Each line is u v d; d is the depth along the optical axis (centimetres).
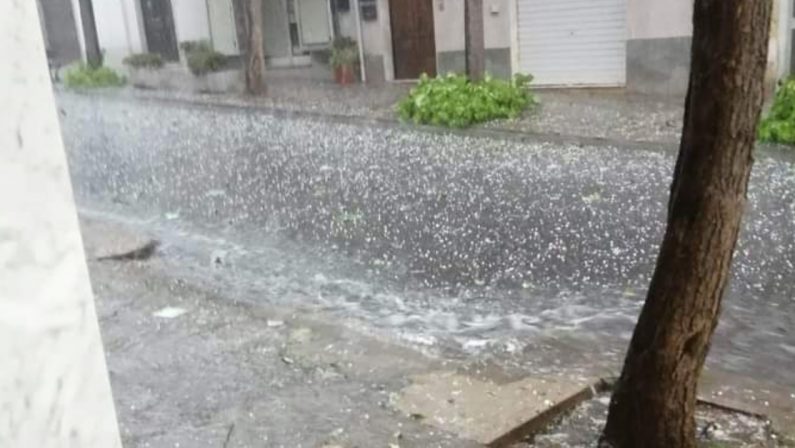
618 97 931
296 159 740
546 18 1038
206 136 895
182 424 264
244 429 258
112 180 694
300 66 1351
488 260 442
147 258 472
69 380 44
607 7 984
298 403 275
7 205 40
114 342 337
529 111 870
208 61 1331
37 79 42
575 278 409
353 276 430
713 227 197
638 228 473
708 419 247
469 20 916
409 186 610
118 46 1452
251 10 1209
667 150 659
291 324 357
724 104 184
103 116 1064
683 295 205
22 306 41
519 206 536
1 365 41
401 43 1216
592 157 658
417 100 871
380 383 287
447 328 349
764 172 561
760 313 345
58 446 43
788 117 645
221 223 547
